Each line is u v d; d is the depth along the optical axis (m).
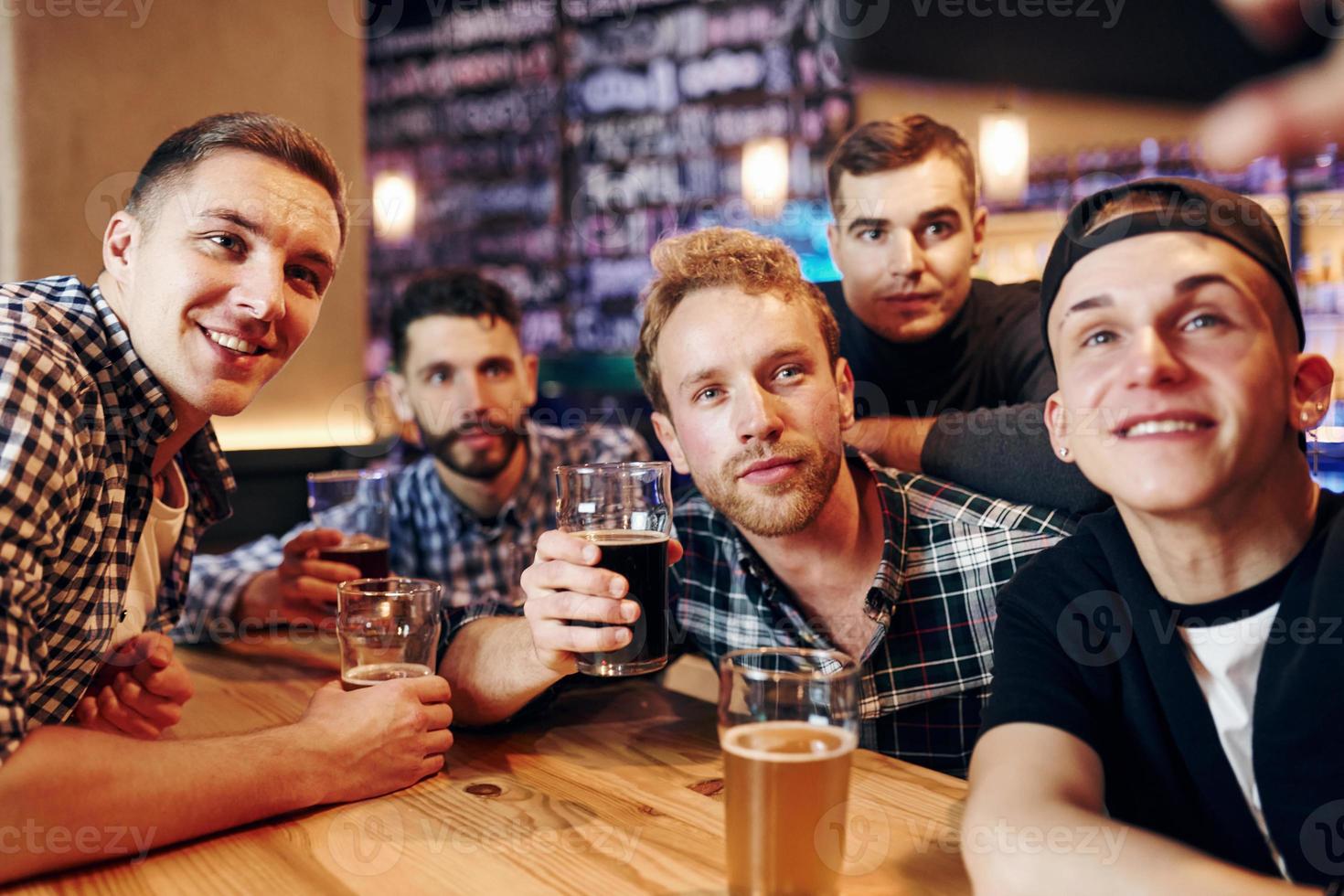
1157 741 0.89
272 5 2.68
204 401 1.24
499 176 5.31
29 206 2.29
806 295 1.28
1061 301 0.91
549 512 2.54
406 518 2.54
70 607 1.19
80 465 1.08
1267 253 0.85
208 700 1.41
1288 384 0.85
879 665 1.39
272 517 2.64
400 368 2.47
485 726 1.30
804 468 1.23
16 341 1.04
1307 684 0.81
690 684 1.72
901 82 4.22
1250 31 2.94
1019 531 1.36
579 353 5.08
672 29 4.77
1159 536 0.88
